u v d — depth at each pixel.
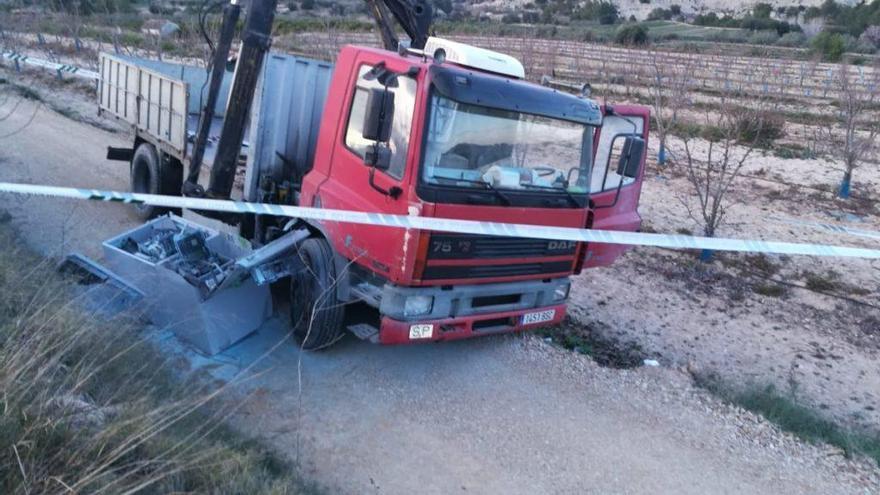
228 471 3.63
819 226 10.43
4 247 5.84
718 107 16.84
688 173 14.24
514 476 4.68
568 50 24.55
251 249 6.11
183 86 7.45
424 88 4.84
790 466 5.12
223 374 5.40
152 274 5.88
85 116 14.38
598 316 7.76
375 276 5.49
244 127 6.38
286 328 6.27
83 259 6.00
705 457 5.13
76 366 3.82
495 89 5.11
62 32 20.59
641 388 6.06
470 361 6.18
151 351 5.03
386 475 4.54
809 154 15.93
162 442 3.54
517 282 5.66
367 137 4.92
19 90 13.97
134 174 8.91
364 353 6.08
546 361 6.35
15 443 3.01
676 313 8.18
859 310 8.68
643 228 10.87
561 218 5.60
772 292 9.05
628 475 4.82
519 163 5.35
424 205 4.84
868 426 6.05
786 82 20.86
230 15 6.69
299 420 4.97
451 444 4.95
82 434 3.28
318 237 5.91
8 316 4.11
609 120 6.38
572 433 5.24
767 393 6.09
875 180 14.47
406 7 7.17
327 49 16.80
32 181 9.47
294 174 6.79
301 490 4.01
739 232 11.07
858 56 25.55
